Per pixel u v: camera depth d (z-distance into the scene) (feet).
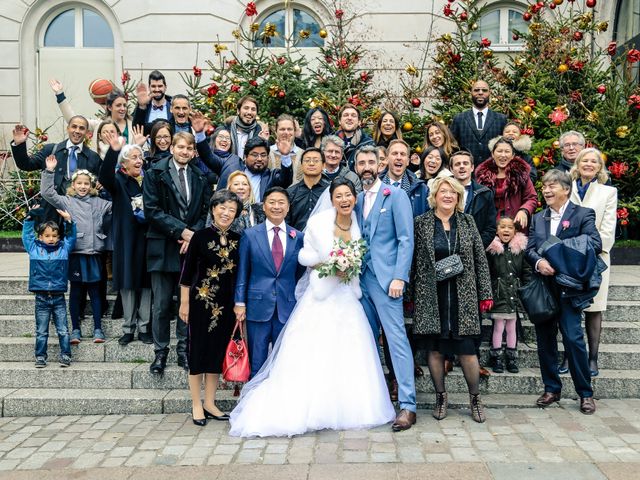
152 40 39.01
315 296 16.57
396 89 37.17
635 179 27.40
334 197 16.65
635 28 35.55
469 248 16.40
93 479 13.39
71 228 19.30
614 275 24.62
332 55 33.47
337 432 15.78
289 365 16.20
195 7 38.75
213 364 16.44
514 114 27.99
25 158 21.90
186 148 18.60
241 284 16.90
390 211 16.80
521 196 19.61
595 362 18.24
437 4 37.88
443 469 13.43
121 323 20.58
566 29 30.53
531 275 17.28
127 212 19.26
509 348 18.61
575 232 16.90
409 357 16.44
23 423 17.16
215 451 14.74
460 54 31.71
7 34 39.68
